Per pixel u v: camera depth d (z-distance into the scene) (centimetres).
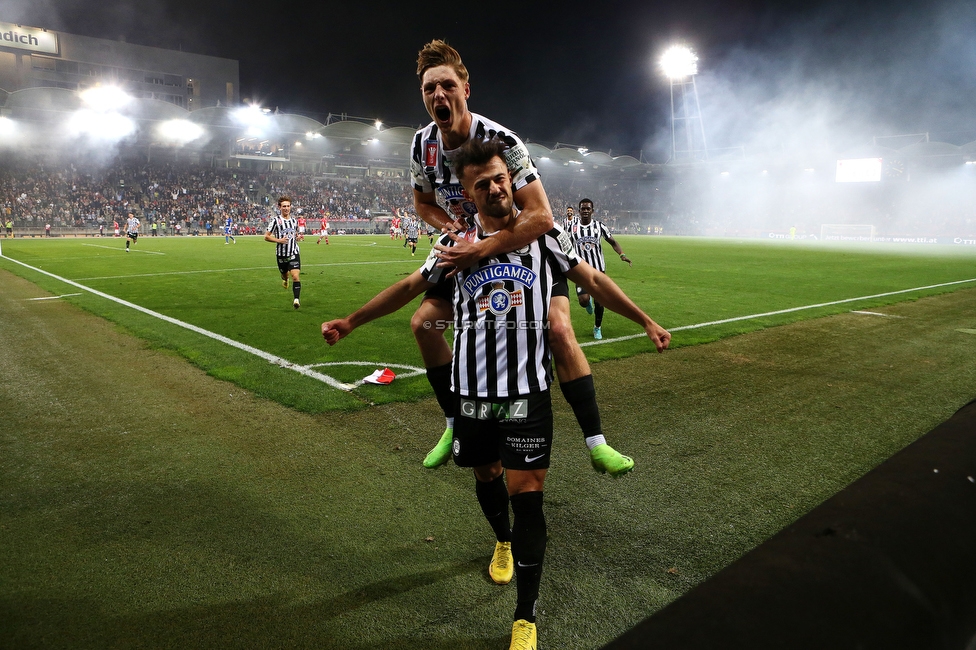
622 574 263
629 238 5047
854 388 560
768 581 64
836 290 1316
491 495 252
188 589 249
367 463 382
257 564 269
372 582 257
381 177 6288
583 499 336
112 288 1234
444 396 267
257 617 232
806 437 433
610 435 435
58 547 281
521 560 213
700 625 56
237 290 1223
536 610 239
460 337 221
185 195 4781
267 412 479
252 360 639
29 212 4091
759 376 600
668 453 402
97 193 4481
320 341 739
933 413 488
